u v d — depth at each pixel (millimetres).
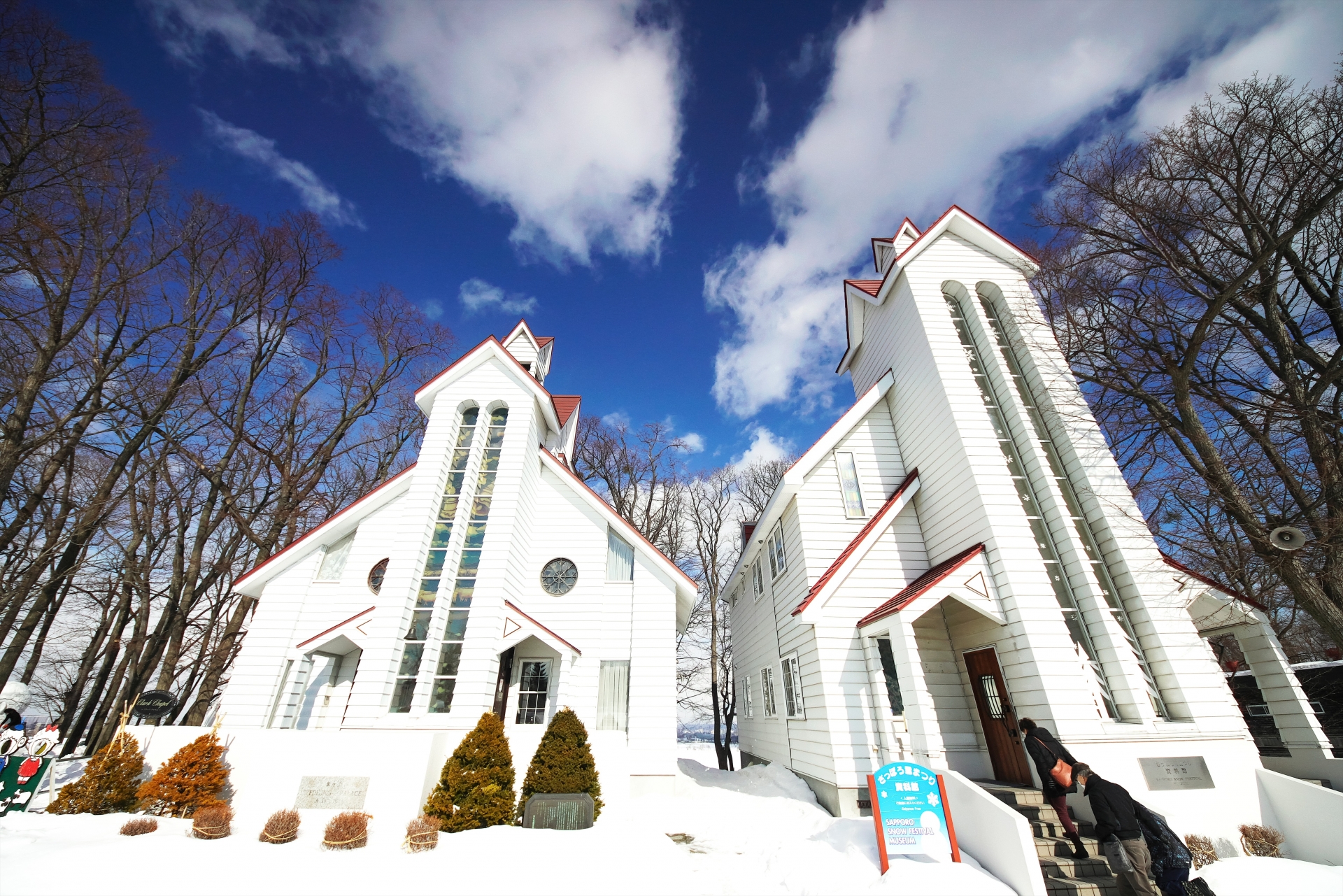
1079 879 6828
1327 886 6355
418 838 7355
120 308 16266
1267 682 9930
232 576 22484
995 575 10156
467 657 11805
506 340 17547
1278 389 11938
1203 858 7496
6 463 12609
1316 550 9898
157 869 5594
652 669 13336
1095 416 13680
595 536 14953
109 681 22500
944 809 6992
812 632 11977
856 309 16969
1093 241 12922
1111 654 9391
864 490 13539
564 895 5668
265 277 19188
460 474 14195
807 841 8445
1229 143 10961
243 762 9680
